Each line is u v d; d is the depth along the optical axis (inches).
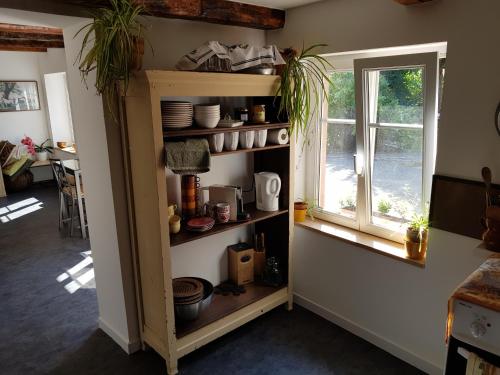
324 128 115.1
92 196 99.9
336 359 100.3
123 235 95.4
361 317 108.2
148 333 100.0
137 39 78.8
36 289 137.3
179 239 91.4
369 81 97.3
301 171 121.8
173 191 103.9
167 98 99.2
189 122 89.7
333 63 106.3
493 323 51.7
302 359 100.4
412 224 93.6
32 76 270.2
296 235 120.7
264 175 109.7
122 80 80.7
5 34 171.6
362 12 93.1
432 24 81.2
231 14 97.2
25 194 258.7
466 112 78.9
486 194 76.3
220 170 113.7
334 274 112.4
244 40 112.0
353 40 96.2
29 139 266.7
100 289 108.7
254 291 114.9
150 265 92.6
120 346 106.1
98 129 90.0
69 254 166.4
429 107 86.7
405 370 96.3
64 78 272.7
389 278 99.0
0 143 262.1
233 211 103.7
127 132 88.3
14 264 157.2
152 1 82.0
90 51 77.6
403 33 86.4
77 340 108.9
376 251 99.0
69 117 280.4
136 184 90.0
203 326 98.0
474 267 82.5
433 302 91.2
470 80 77.3
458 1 76.5
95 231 103.0
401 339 99.7
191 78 83.2
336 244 109.7
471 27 75.5
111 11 74.4
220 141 93.3
